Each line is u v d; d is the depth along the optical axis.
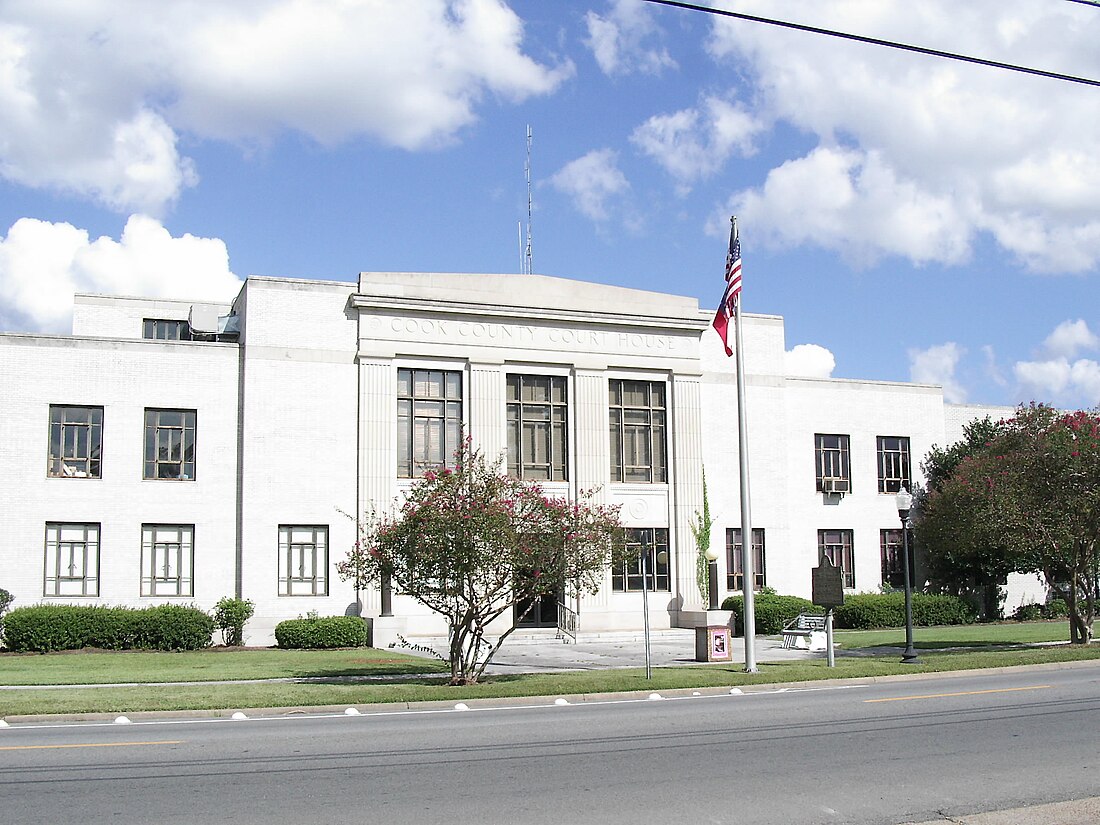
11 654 30.50
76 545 33.84
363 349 36.62
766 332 43.81
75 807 9.54
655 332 40.81
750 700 18.05
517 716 16.12
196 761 11.87
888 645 32.50
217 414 35.62
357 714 17.02
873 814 9.30
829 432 45.38
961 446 46.34
